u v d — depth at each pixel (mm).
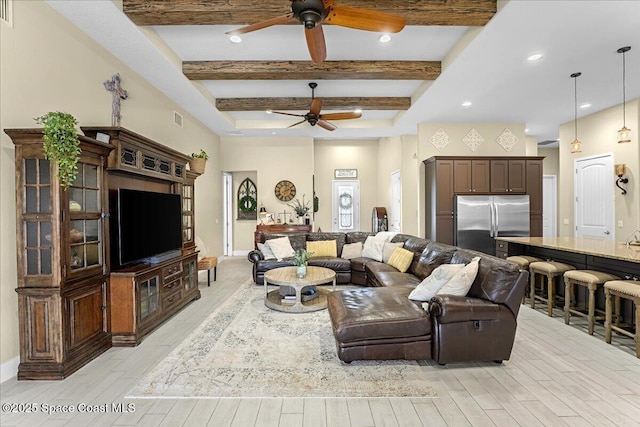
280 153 8148
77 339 2635
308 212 8102
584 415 2000
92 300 2822
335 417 1996
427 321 2602
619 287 2881
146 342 3125
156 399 2188
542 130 7363
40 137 2416
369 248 5449
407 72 4410
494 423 1934
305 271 4137
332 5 2373
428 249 4223
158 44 3707
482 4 3004
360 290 3285
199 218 6656
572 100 5332
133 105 4207
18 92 2543
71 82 3100
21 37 2564
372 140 9672
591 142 6113
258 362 2684
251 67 4422
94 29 3234
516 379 2414
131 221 3312
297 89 5527
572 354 2809
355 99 5883
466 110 5906
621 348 2920
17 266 2447
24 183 2449
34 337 2447
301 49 4125
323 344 3027
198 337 3201
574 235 6473
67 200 2551
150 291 3379
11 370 2469
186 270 4281
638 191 5230
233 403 2143
